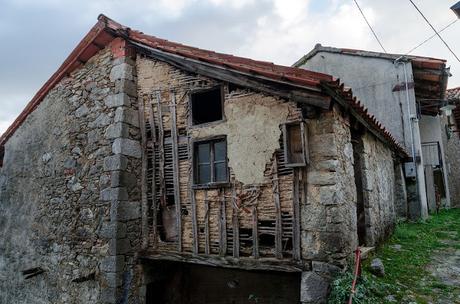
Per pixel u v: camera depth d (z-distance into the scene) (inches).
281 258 169.2
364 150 234.5
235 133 189.6
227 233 187.6
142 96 230.5
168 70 222.1
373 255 219.8
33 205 269.3
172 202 216.8
